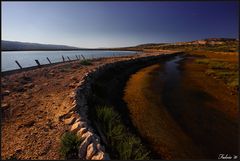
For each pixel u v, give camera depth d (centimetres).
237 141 698
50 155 445
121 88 1440
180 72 2334
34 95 885
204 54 6266
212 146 666
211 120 880
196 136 731
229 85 1532
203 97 1238
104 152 440
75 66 1816
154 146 652
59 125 580
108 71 1817
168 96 1247
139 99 1171
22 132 552
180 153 618
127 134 675
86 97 878
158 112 967
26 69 1719
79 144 460
